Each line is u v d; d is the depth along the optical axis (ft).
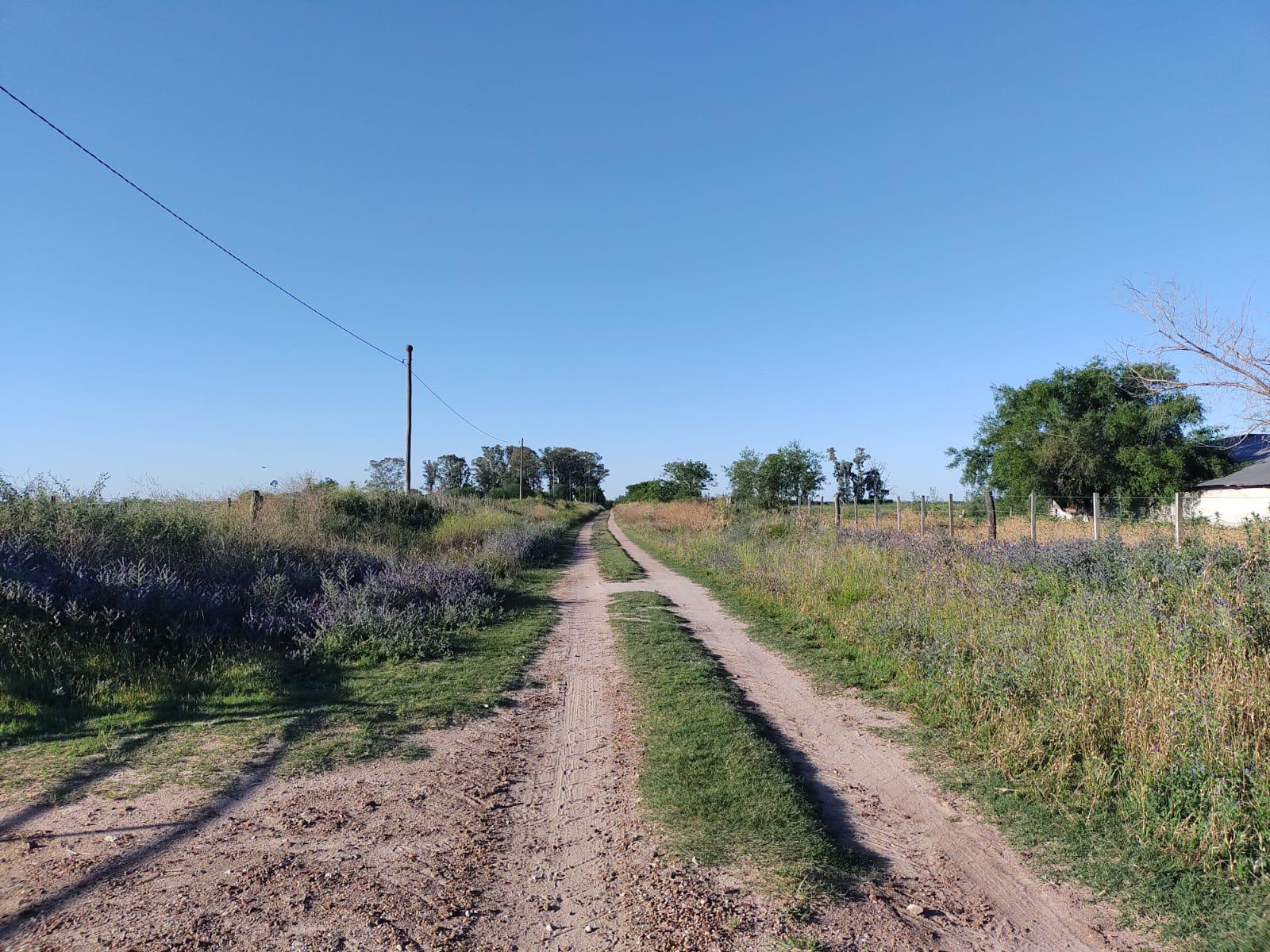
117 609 27.48
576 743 20.94
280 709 23.29
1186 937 11.35
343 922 11.52
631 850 14.16
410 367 97.45
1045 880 13.25
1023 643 24.52
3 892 12.25
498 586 51.93
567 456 413.59
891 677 27.27
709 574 64.59
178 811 15.72
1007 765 17.98
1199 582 26.14
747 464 106.83
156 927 11.23
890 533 57.06
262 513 53.42
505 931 11.41
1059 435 99.30
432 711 23.40
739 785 16.96
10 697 22.03
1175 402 75.82
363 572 45.52
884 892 12.78
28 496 35.58
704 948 10.94
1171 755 15.67
